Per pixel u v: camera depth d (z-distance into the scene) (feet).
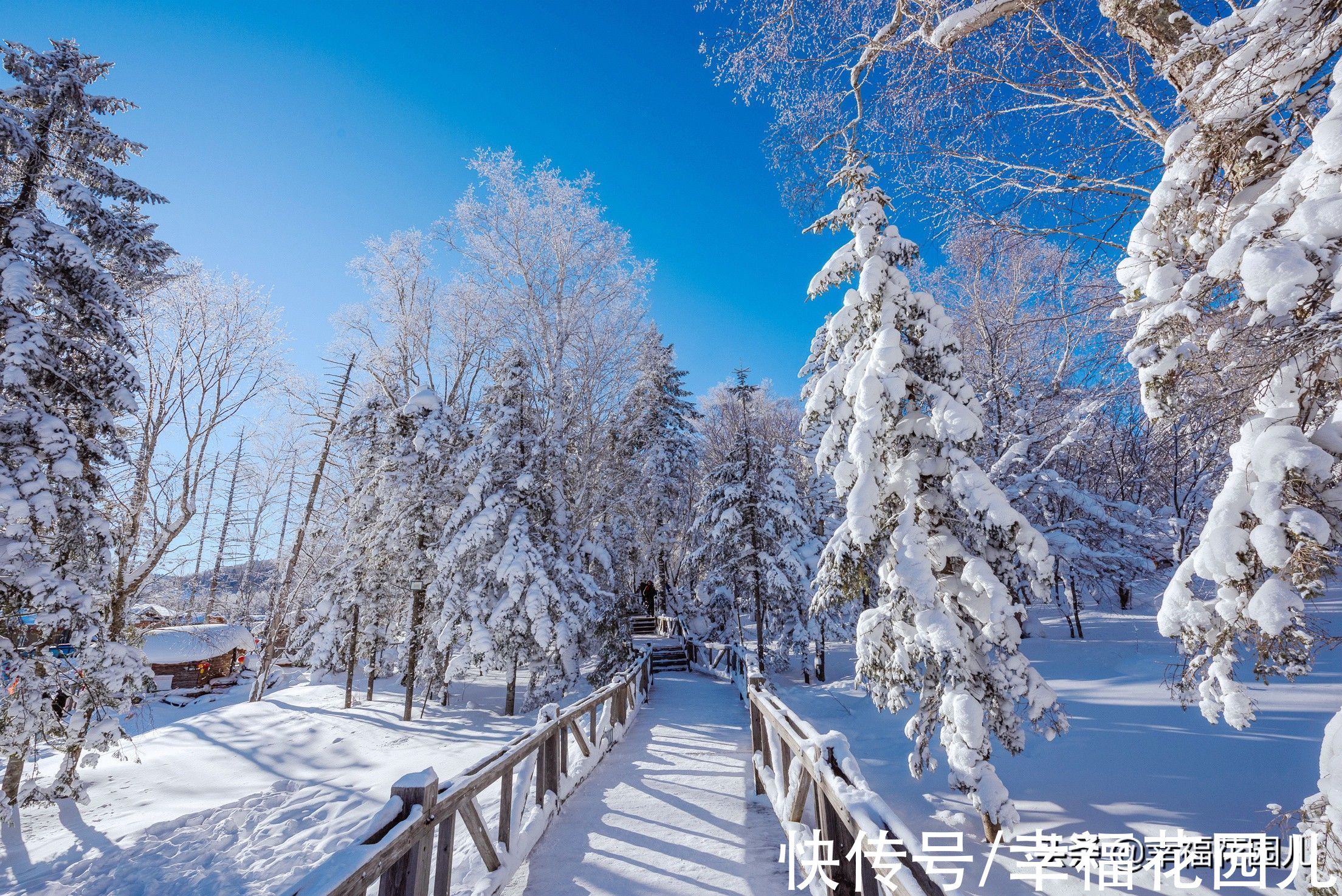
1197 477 36.96
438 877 12.08
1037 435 43.37
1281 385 10.34
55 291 38.50
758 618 61.41
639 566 106.11
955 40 21.22
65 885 23.93
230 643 90.38
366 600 60.08
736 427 94.12
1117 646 44.62
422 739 45.70
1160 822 17.95
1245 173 11.89
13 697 33.32
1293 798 18.07
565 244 64.13
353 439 65.92
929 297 24.16
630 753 31.50
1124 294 13.71
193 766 42.60
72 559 37.86
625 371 67.51
